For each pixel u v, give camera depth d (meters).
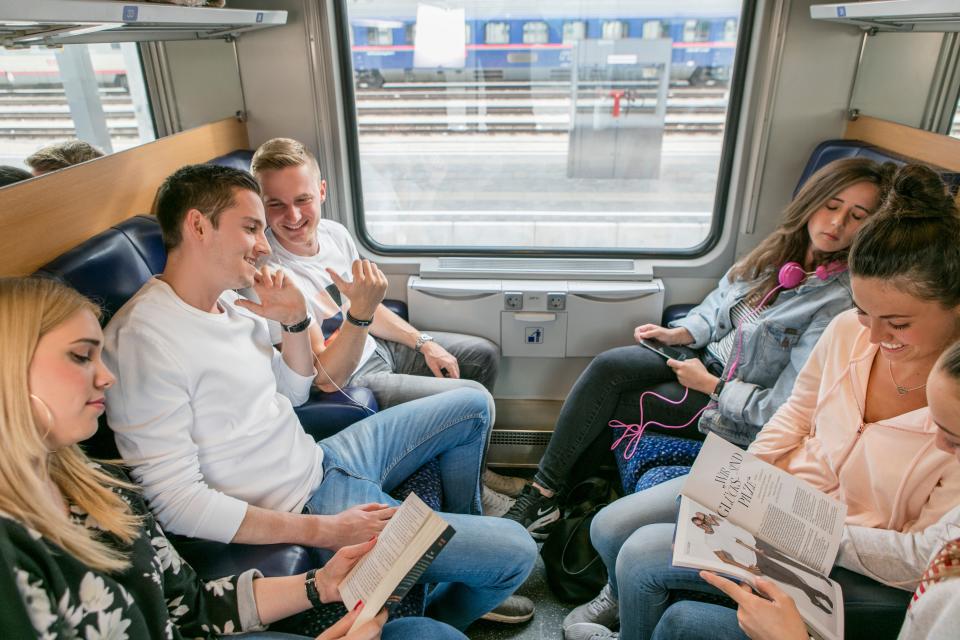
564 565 2.08
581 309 2.78
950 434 1.03
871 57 2.45
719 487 1.47
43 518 0.93
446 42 2.64
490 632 2.00
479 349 2.59
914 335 1.28
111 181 1.81
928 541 1.22
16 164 1.96
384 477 1.83
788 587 1.24
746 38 2.56
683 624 1.38
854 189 1.84
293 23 2.51
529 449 2.72
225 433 1.45
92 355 1.03
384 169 2.87
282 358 1.79
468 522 1.62
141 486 1.27
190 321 1.40
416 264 2.86
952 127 2.39
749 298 2.20
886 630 1.27
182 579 1.20
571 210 2.98
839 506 1.38
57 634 0.90
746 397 1.97
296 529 1.42
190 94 2.62
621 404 2.27
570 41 2.65
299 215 2.09
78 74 2.37
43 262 1.53
